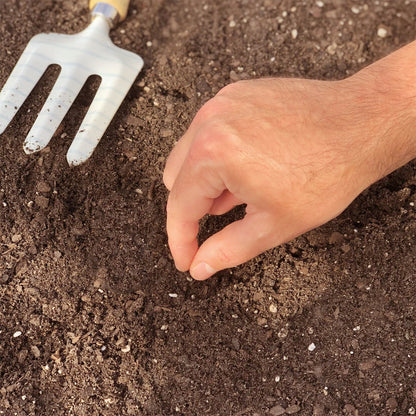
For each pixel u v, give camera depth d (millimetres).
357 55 678
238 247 551
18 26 673
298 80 563
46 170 626
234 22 688
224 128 535
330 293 604
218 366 590
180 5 695
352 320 598
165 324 599
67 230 616
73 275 606
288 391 585
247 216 549
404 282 604
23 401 578
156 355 592
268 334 597
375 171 555
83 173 628
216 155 533
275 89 553
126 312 600
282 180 534
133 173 632
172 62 672
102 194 625
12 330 593
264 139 536
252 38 683
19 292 601
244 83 559
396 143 557
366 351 591
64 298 601
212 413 580
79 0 689
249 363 591
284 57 676
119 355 591
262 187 534
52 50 651
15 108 635
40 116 631
